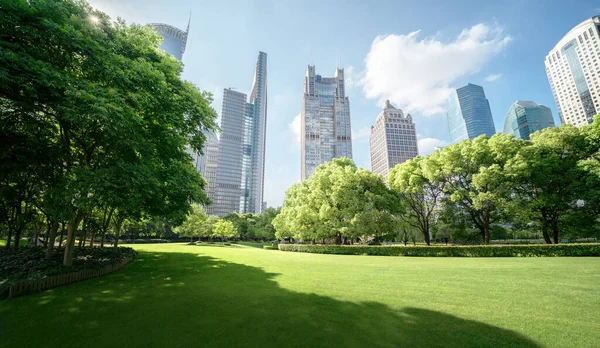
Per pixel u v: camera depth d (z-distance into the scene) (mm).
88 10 10766
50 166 11438
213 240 88562
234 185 174500
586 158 24672
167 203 16016
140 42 13000
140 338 5633
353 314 7113
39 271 11289
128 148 11844
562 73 147375
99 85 9922
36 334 5848
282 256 24578
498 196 24922
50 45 8742
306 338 5613
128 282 11539
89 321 6656
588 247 19750
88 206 9406
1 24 7465
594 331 5824
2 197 12867
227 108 183625
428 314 7062
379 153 168375
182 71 15922
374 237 36344
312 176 38906
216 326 6301
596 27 131000
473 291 9398
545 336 5621
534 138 28172
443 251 23609
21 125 10398
